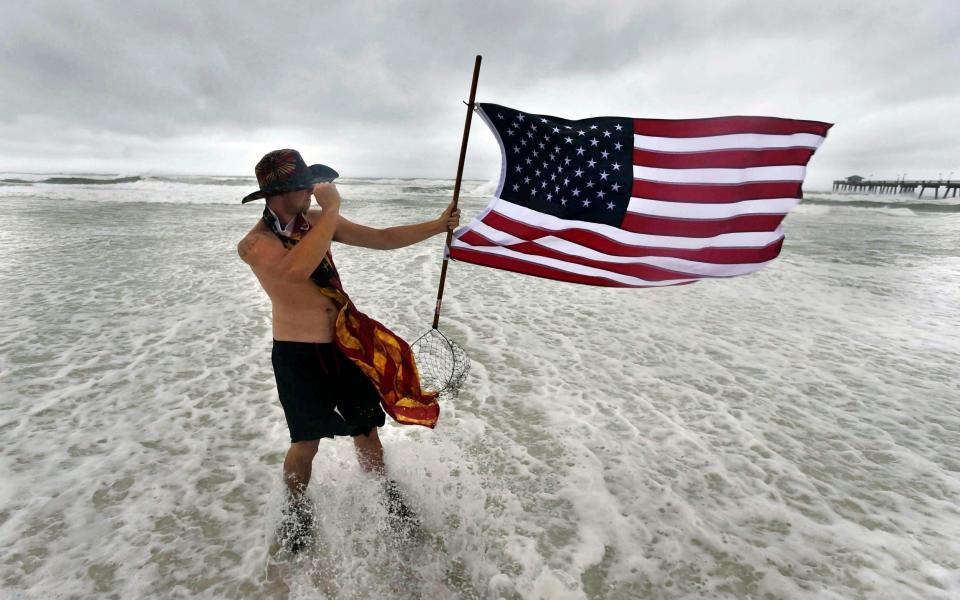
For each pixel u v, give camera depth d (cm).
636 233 315
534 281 927
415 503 309
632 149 309
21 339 593
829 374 539
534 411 447
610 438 404
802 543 295
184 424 413
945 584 264
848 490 346
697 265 317
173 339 602
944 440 411
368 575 259
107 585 252
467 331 649
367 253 1191
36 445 378
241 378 500
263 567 264
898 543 295
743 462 376
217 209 2127
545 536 295
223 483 338
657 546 290
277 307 261
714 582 266
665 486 345
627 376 526
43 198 2559
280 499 286
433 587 255
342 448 359
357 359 265
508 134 308
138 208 2142
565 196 314
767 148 297
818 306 801
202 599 244
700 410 455
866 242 1509
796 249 1374
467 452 379
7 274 905
